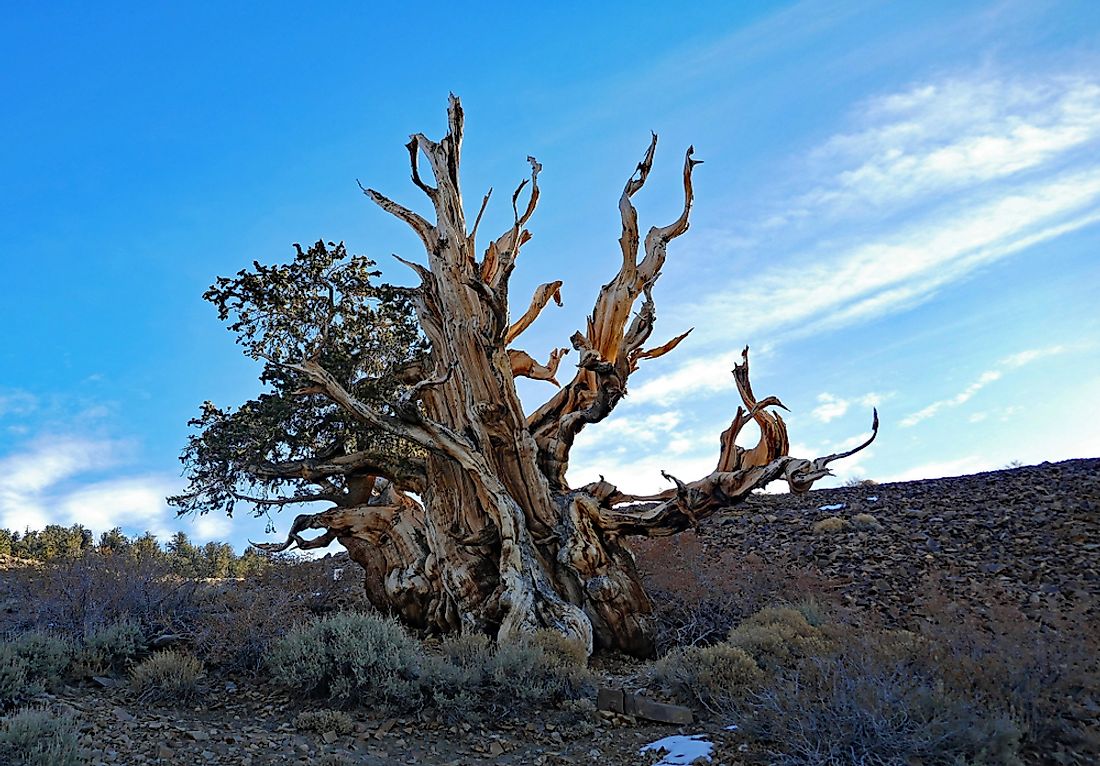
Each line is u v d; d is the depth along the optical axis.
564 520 14.53
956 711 7.28
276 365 15.10
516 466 14.62
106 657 10.81
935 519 19.73
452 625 14.13
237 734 8.59
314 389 15.12
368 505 15.97
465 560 14.48
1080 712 7.50
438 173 15.64
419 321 15.84
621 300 15.55
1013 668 7.88
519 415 14.73
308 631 10.92
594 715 9.59
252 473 15.72
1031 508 19.42
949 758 6.87
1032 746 7.25
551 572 14.19
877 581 16.17
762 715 8.30
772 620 12.49
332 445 16.30
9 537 32.97
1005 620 9.09
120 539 29.02
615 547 14.72
